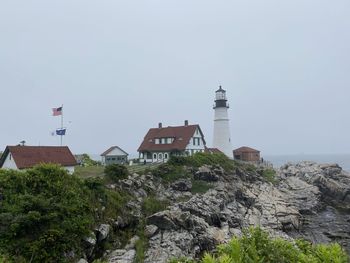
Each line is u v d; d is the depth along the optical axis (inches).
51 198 1109.1
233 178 2327.8
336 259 292.8
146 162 2837.1
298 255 302.2
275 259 293.3
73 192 1190.9
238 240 306.0
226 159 2625.5
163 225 1375.5
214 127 3526.1
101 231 1163.3
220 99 3481.8
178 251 1243.8
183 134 2891.2
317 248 314.7
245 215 1862.7
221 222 1665.8
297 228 1866.4
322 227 1927.9
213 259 283.4
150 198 1625.2
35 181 1161.4
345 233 1807.3
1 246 919.7
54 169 1238.3
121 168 1651.1
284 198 2333.9
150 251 1231.5
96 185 1339.8
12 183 1120.2
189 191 1897.1
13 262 882.8
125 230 1322.6
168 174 1974.7
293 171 2965.1
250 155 3700.8
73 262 1004.6
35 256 937.5
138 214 1425.9
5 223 969.5
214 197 1863.9
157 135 2997.0
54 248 984.3
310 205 2292.1
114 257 1135.6
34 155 1717.5
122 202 1421.0
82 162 2657.5
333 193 2603.3
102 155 2832.2
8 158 1696.6
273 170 3053.6
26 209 1028.5
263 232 324.5
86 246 1075.3
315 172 2839.6
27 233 982.4
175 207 1589.6
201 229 1446.9
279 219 1867.6
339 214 2269.9
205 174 2082.9
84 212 1160.2
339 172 2974.9
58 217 1063.0
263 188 2420.0
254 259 284.2
